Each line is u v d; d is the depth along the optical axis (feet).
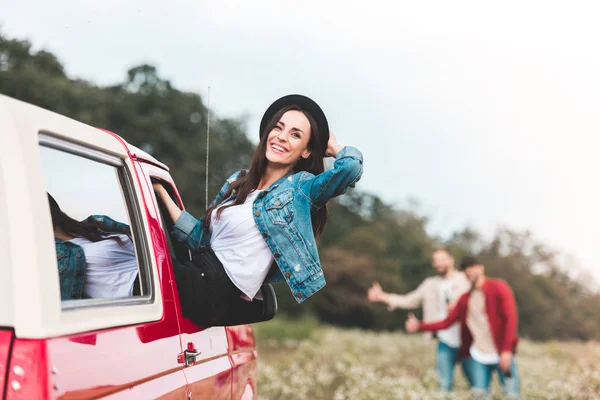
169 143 128.06
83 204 8.19
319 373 32.32
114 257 8.91
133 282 8.81
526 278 158.81
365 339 64.59
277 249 10.36
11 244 6.20
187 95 135.33
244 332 12.75
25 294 6.13
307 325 67.56
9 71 108.37
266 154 11.29
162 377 8.29
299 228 10.53
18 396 5.98
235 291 10.26
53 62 117.08
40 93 109.40
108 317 7.34
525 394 27.45
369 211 175.11
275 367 34.63
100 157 8.16
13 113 6.48
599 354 57.62
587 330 156.97
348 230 161.99
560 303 159.22
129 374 7.40
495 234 176.76
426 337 29.96
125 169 8.89
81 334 6.72
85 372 6.57
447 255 30.14
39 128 6.73
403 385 27.89
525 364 41.06
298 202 10.61
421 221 170.91
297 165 11.87
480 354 26.81
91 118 114.93
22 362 6.03
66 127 7.32
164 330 8.68
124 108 126.93
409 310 144.46
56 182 7.59
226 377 10.82
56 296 6.35
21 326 6.09
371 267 144.66
